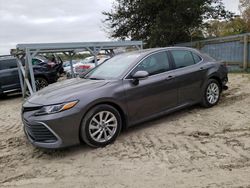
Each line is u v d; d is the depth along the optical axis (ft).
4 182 11.50
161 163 12.00
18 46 27.73
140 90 15.75
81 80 16.80
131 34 61.52
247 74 38.50
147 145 14.14
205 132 15.33
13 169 12.69
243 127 15.75
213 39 46.47
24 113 14.26
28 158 13.82
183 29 55.06
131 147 14.05
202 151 12.88
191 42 51.29
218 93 20.83
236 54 43.09
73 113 13.25
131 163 12.26
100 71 17.67
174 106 17.69
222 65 21.29
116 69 16.63
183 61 18.69
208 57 20.70
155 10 56.13
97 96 14.01
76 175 11.60
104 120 14.37
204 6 53.78
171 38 55.62
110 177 11.17
